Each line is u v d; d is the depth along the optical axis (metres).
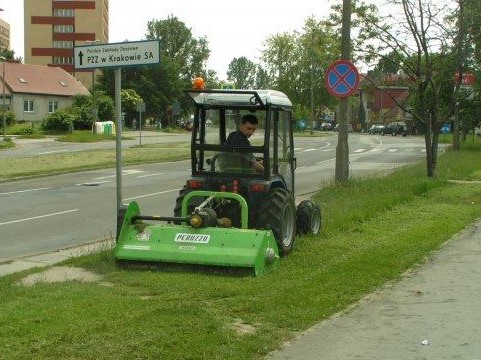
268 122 10.30
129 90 98.31
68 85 95.94
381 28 21.73
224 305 7.45
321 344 6.43
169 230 9.44
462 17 21.58
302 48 98.88
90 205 18.67
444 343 6.49
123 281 8.75
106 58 10.25
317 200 17.31
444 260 10.21
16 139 63.22
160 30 124.94
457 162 29.56
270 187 10.30
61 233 14.06
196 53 126.25
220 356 5.88
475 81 27.41
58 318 6.86
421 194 18.41
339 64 16.69
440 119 22.42
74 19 126.44
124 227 9.57
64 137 64.31
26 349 5.92
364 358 6.07
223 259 8.99
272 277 8.89
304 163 35.78
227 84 11.27
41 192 22.12
